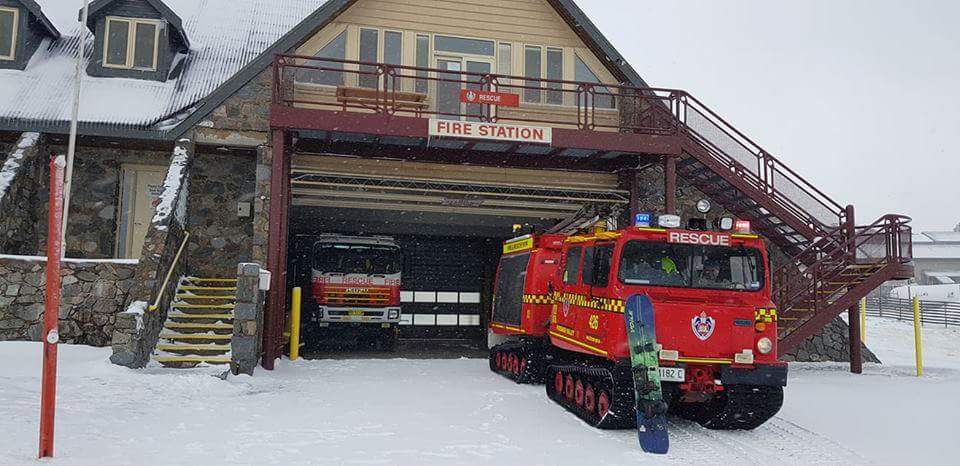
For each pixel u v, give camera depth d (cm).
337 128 1338
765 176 1561
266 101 1434
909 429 858
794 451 740
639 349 763
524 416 902
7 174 1329
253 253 1362
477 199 1752
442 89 1614
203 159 1614
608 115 1659
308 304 1883
